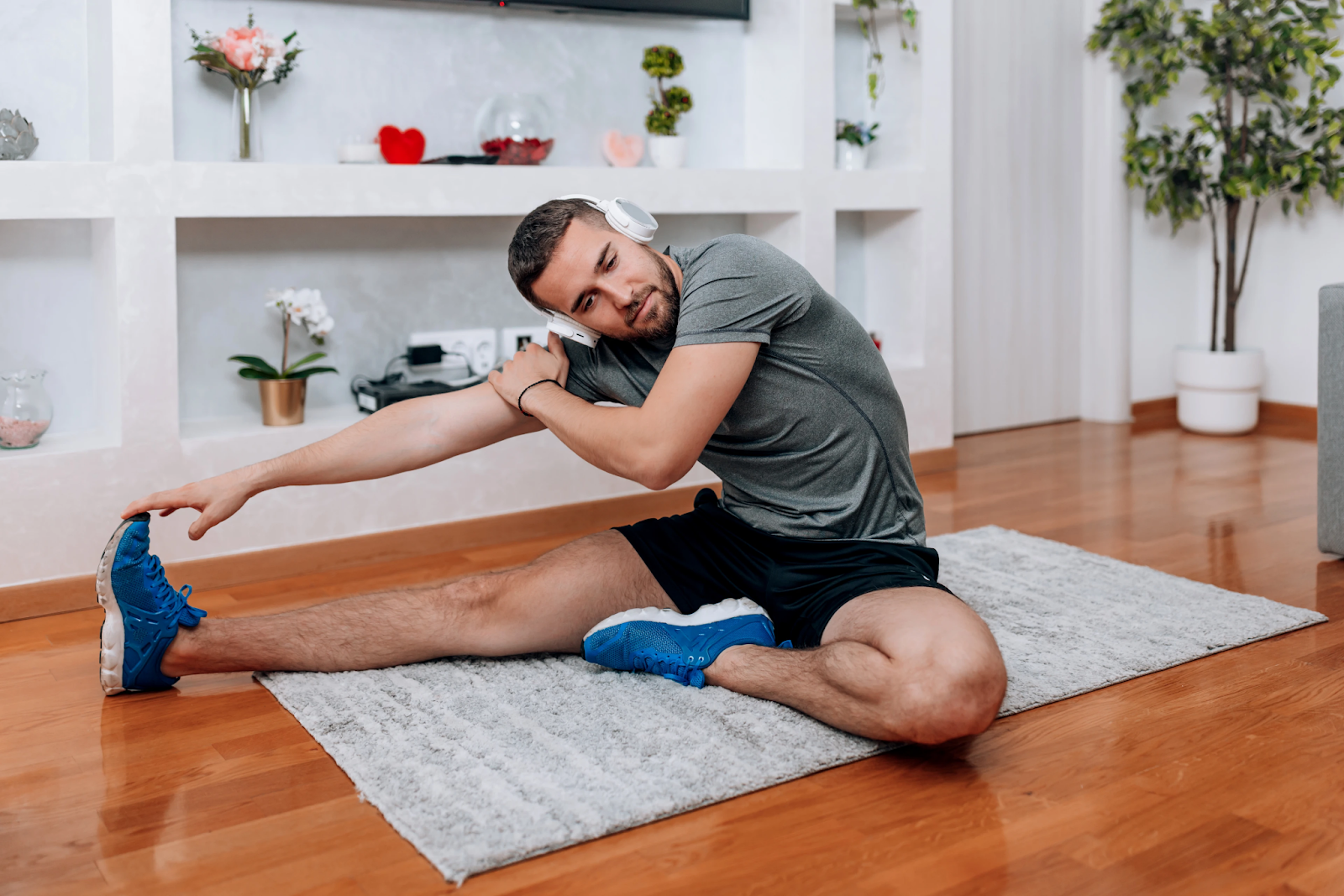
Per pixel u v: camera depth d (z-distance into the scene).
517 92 2.80
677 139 2.89
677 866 1.18
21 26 2.23
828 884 1.14
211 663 1.68
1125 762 1.41
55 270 2.32
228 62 2.30
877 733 1.38
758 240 1.55
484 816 1.27
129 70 2.09
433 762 1.41
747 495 1.70
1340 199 3.62
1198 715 1.54
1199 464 3.29
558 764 1.40
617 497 2.74
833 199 2.99
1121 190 3.92
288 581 2.30
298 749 1.48
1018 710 1.56
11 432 2.11
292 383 2.39
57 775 1.41
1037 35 3.76
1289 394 3.93
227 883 1.16
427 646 1.72
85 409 2.38
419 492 2.48
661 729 1.49
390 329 2.71
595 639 1.68
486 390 1.70
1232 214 3.75
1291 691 1.63
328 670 1.72
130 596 1.62
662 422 1.45
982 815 1.28
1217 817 1.26
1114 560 2.29
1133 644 1.80
